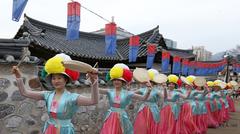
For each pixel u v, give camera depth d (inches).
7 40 235.8
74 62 157.1
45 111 266.4
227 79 1252.5
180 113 398.3
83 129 332.5
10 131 246.2
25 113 254.1
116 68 253.1
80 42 690.2
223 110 621.0
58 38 629.0
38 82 258.5
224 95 647.1
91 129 343.0
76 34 297.7
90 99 171.0
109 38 377.1
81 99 173.9
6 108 243.0
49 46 515.2
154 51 528.4
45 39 572.7
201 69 824.9
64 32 676.1
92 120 344.2
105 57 635.5
